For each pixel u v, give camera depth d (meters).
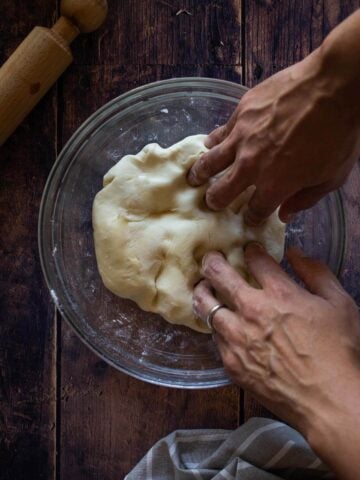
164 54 0.54
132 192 0.49
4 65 0.50
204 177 0.46
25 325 0.54
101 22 0.51
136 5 0.54
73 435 0.54
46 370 0.54
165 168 0.49
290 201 0.43
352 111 0.35
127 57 0.54
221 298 0.47
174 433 0.52
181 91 0.52
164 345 0.53
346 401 0.39
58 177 0.52
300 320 0.42
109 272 0.49
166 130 0.54
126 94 0.51
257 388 0.43
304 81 0.35
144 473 0.52
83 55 0.54
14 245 0.54
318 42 0.55
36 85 0.50
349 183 0.55
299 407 0.41
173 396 0.54
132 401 0.54
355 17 0.32
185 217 0.48
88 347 0.53
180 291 0.48
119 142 0.53
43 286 0.54
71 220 0.53
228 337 0.44
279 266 0.46
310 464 0.51
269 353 0.42
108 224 0.49
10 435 0.54
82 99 0.54
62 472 0.54
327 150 0.37
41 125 0.54
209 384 0.52
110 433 0.54
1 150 0.54
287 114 0.36
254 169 0.39
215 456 0.52
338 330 0.42
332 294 0.45
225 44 0.54
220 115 0.54
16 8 0.53
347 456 0.38
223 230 0.48
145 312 0.53
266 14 0.54
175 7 0.54
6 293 0.54
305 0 0.55
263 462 0.51
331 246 0.54
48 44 0.49
